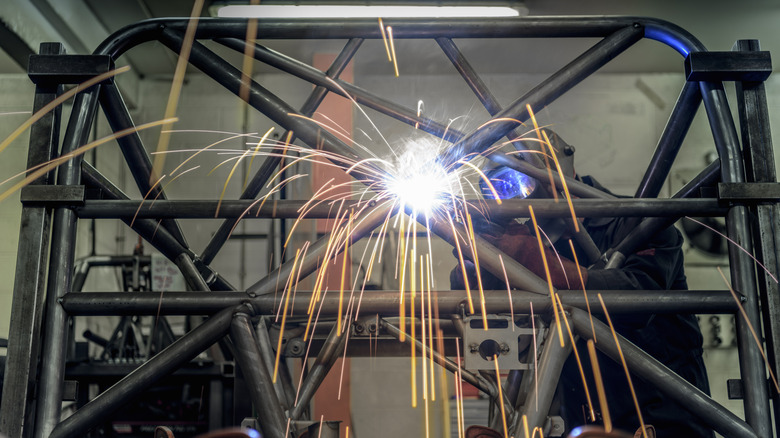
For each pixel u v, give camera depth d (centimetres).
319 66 617
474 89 213
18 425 158
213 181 633
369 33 200
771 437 163
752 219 179
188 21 196
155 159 636
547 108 645
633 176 634
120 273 625
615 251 211
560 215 179
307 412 197
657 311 171
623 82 651
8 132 630
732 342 588
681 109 201
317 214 178
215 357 496
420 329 218
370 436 571
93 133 644
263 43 607
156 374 167
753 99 181
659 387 169
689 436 204
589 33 197
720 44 623
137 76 649
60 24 551
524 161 202
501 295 172
